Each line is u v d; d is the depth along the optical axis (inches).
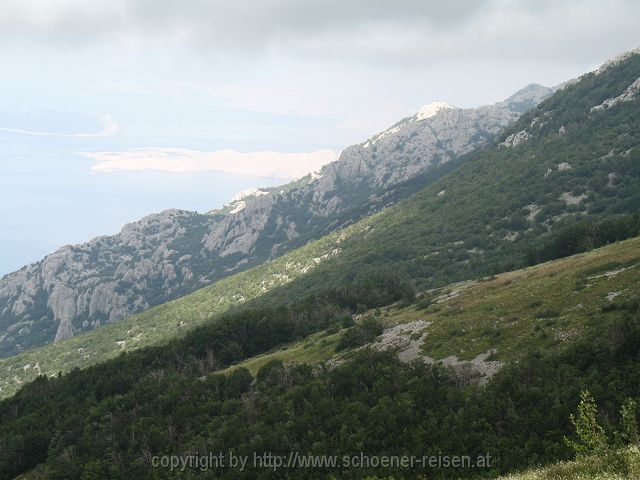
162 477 2834.6
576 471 1154.7
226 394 3826.3
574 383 2145.7
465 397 2481.5
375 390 2878.9
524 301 3533.5
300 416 2898.6
